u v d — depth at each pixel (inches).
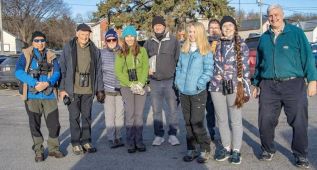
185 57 229.3
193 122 228.4
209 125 276.4
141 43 313.4
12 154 253.8
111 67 264.5
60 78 245.6
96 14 1170.0
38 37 235.3
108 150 260.8
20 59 236.1
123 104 262.5
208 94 266.1
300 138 215.6
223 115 230.4
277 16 215.6
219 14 1116.5
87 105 253.1
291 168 216.8
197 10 1134.4
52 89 238.1
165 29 266.7
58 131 245.1
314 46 634.8
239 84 219.5
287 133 291.6
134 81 250.1
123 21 1125.1
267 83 223.9
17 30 2657.5
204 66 224.1
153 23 265.3
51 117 240.5
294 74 215.5
